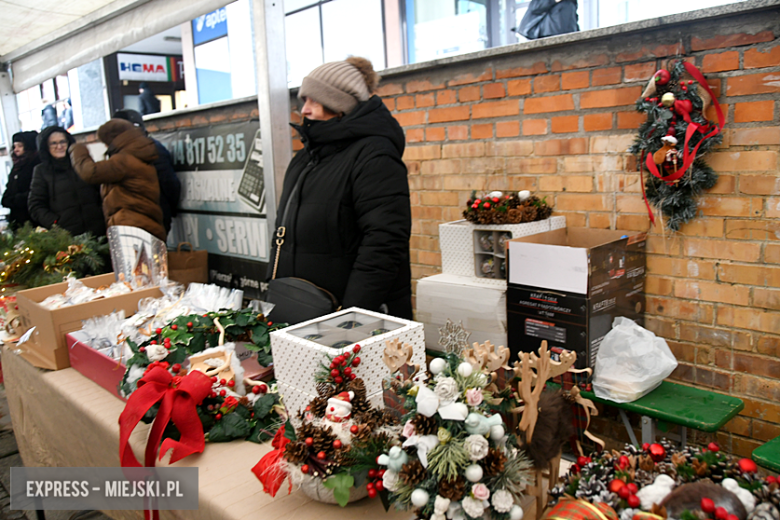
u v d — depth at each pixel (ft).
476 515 2.80
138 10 10.28
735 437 6.65
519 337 6.70
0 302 8.44
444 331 4.91
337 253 6.65
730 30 6.09
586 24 10.40
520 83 7.97
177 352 5.19
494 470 2.89
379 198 6.31
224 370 4.96
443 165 9.12
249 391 5.08
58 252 10.27
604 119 7.22
